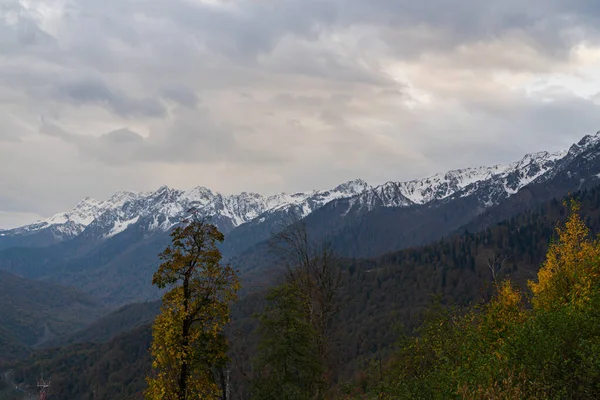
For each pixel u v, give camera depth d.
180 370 25.75
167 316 25.67
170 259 26.03
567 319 16.44
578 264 25.73
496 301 24.45
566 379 15.24
